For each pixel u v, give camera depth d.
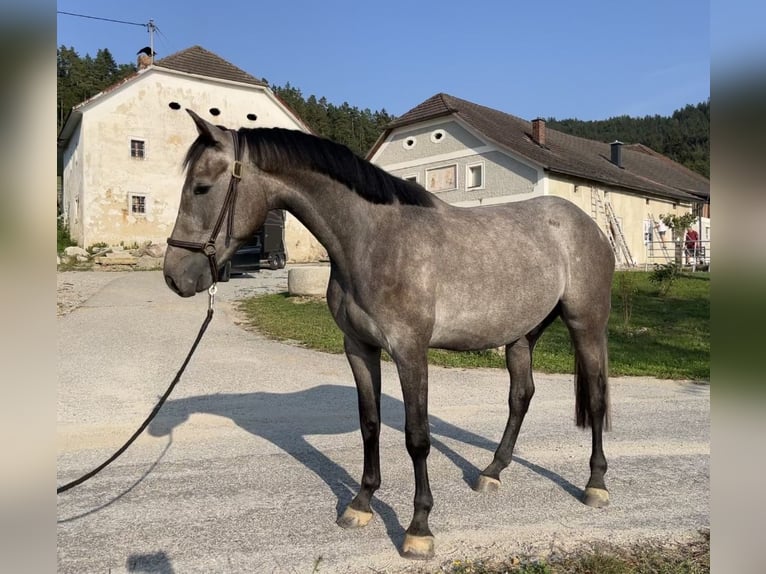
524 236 3.34
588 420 3.65
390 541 2.97
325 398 6.16
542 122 24.41
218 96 23.75
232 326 10.47
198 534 3.05
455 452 4.48
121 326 9.94
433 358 8.43
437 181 23.69
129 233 22.22
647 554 2.86
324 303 12.78
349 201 2.81
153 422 5.14
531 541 2.99
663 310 13.77
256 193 2.75
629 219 25.06
